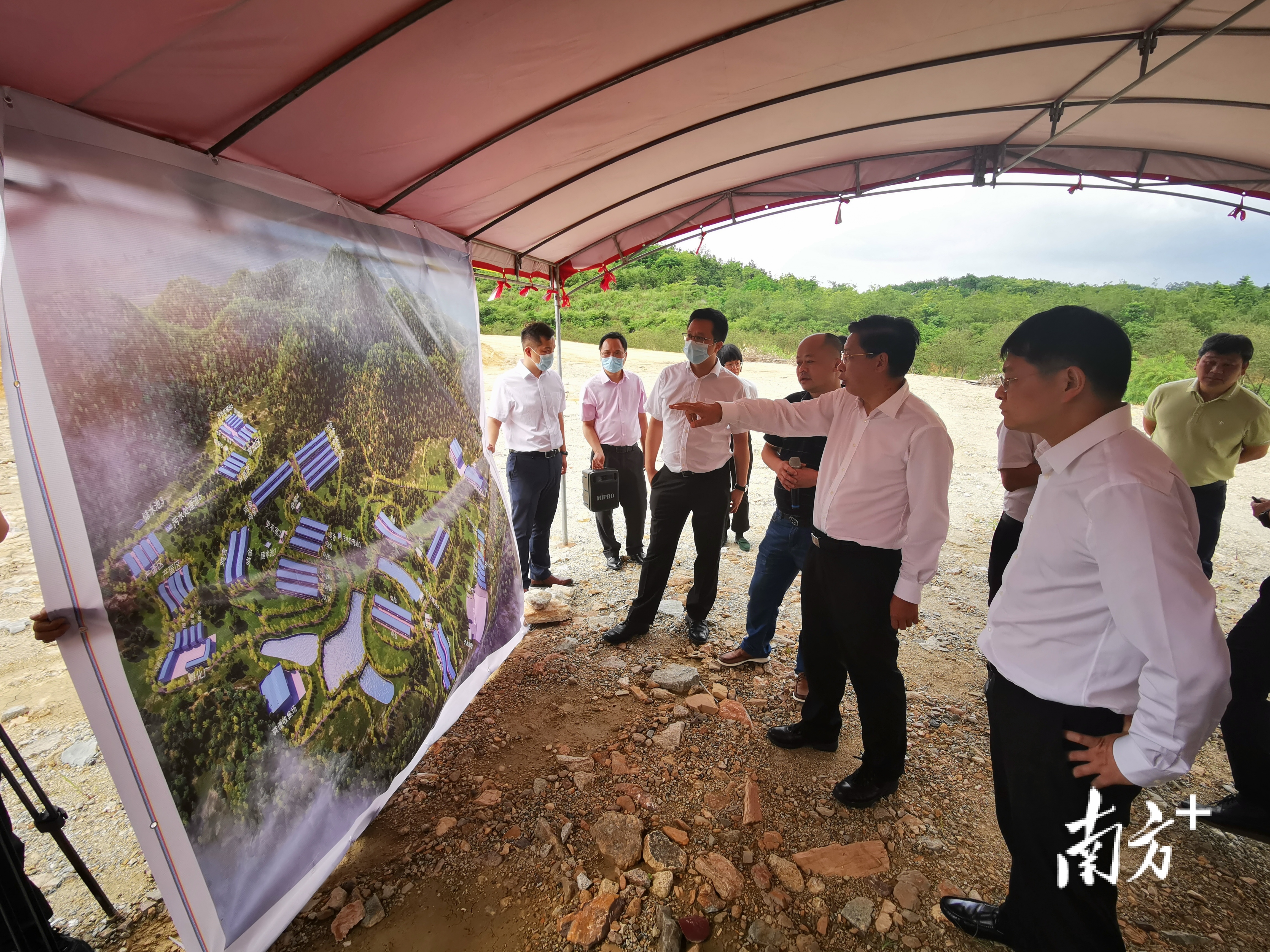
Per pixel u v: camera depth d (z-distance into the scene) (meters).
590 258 4.94
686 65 2.51
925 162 4.45
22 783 2.59
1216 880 2.11
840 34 2.55
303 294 2.22
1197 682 1.17
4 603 4.22
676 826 2.35
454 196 2.95
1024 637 1.53
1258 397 3.72
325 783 2.08
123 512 1.56
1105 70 3.09
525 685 3.31
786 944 1.91
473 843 2.27
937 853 2.24
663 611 4.21
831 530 2.36
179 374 1.73
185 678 1.67
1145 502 1.24
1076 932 1.50
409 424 2.85
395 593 2.57
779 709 3.10
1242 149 3.92
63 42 1.27
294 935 1.93
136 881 2.10
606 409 4.61
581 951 1.89
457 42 1.82
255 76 1.62
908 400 2.18
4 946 1.54
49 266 1.43
